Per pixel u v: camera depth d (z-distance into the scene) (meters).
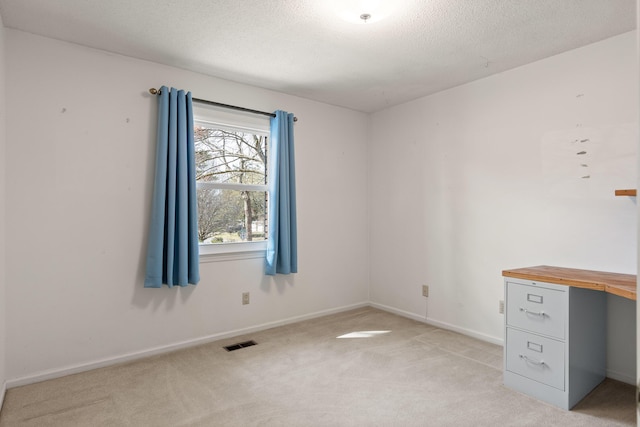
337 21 2.30
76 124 2.59
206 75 3.18
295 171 3.71
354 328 3.56
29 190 2.43
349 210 4.21
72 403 2.16
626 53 2.45
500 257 3.14
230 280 3.32
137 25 2.35
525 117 2.96
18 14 2.21
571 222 2.71
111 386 2.37
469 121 3.36
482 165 3.27
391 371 2.59
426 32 2.43
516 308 2.33
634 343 2.40
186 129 2.95
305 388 2.35
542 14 2.21
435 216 3.66
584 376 2.23
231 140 3.40
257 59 2.87
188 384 2.40
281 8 2.15
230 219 3.39
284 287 3.68
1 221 2.22
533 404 2.16
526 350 2.28
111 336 2.73
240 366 2.68
